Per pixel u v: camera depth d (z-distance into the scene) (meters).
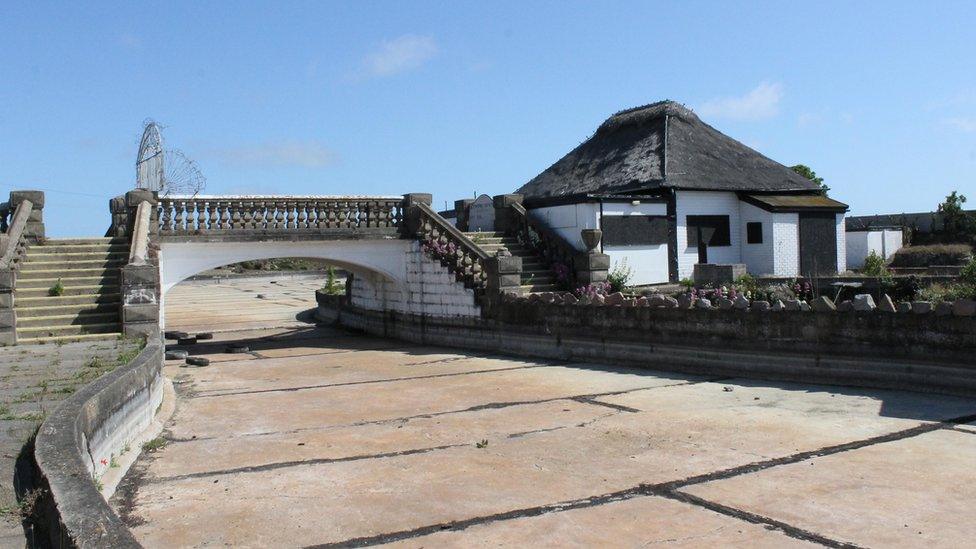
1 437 7.38
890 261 31.36
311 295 38.62
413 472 8.30
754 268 24.38
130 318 15.60
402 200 22.78
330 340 23.56
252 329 26.92
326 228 21.67
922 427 9.27
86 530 4.64
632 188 23.75
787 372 12.98
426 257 21.80
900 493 6.98
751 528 6.27
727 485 7.43
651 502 7.03
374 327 24.81
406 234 22.56
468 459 8.80
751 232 24.41
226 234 20.41
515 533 6.35
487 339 19.56
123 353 12.76
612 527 6.42
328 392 13.90
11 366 11.73
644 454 8.71
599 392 12.82
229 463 8.88
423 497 7.40
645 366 15.34
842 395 11.48
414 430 10.45
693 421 10.27
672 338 14.83
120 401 9.02
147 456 9.26
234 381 15.48
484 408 11.87
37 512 5.63
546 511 6.88
